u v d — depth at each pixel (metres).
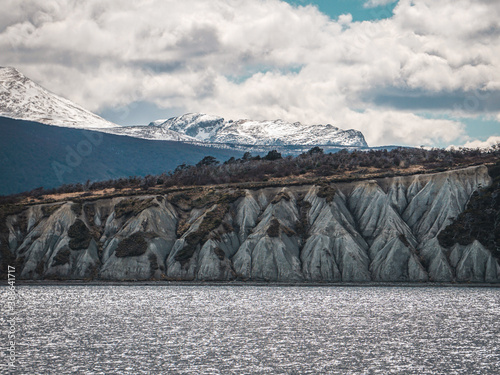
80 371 106.44
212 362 113.00
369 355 118.19
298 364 111.38
